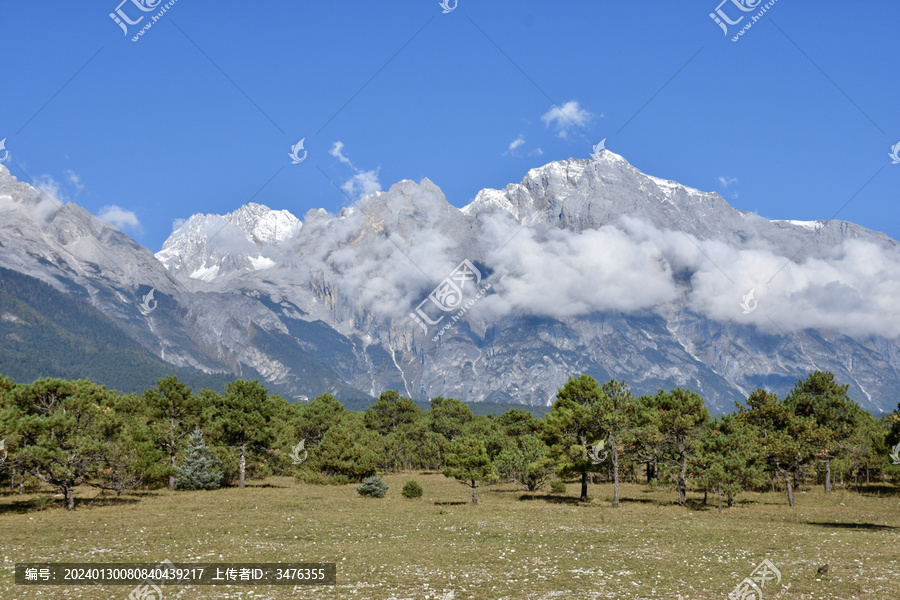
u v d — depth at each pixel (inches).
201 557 1471.5
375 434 5206.7
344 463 3885.3
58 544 1632.6
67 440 2422.5
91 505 2554.1
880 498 3117.6
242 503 2687.0
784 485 3703.3
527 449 3415.4
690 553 1542.8
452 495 3353.8
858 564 1386.6
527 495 3309.5
